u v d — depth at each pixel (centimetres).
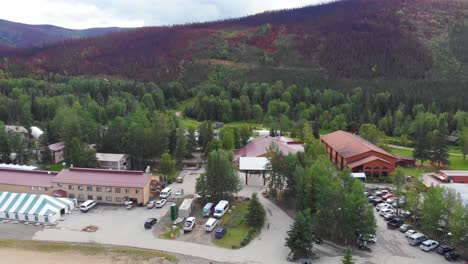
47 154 11688
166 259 6166
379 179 10406
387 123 17125
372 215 6562
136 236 7019
